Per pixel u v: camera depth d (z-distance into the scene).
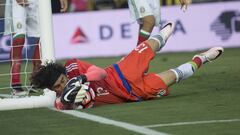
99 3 44.34
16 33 22.94
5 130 15.82
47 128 15.77
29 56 23.91
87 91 17.98
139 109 17.66
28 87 21.84
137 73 18.75
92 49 40.00
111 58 38.69
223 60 32.47
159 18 23.39
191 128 14.90
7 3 23.42
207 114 16.53
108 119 16.45
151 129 14.95
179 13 40.44
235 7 41.00
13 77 22.02
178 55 37.94
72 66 18.12
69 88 17.73
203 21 40.72
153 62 34.03
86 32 40.03
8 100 18.92
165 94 19.28
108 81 18.58
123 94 18.73
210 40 40.75
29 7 23.34
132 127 15.29
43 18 19.44
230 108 17.30
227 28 40.91
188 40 40.53
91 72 17.84
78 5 43.22
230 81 23.25
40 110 18.45
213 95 19.80
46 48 19.44
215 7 40.81
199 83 23.03
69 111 17.95
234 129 14.67
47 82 17.80
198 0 42.84
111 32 40.09
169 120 15.95
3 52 37.72
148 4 23.05
